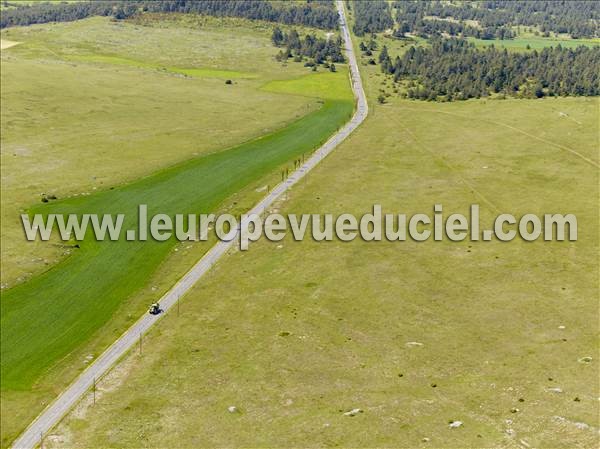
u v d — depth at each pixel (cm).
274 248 11812
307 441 6812
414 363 8162
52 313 10094
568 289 9819
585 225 12019
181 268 11312
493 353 8288
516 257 10962
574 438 6575
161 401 7731
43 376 8562
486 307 9438
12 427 7544
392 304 9662
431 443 6644
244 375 8112
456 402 7312
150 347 8956
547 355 8144
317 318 9362
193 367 8381
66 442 7162
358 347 8588
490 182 14462
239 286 10506
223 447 6838
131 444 7006
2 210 13400
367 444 6688
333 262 11100
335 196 14038
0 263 11425
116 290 10744
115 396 7919
